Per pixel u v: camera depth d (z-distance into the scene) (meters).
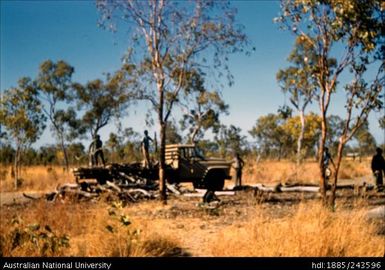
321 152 14.24
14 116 31.45
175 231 11.78
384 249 8.19
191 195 19.47
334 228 8.48
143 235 9.56
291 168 32.88
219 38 16.58
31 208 13.74
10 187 27.88
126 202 17.69
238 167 23.28
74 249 9.15
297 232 8.45
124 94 17.33
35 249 8.51
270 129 76.25
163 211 15.27
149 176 22.41
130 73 17.33
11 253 8.32
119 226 9.69
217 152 48.09
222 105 42.00
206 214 14.60
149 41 16.92
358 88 13.69
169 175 22.34
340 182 28.78
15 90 32.25
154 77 17.16
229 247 9.04
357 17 12.93
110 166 21.56
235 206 16.62
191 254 9.32
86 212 13.08
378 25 13.14
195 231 11.80
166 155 22.95
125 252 8.52
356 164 45.47
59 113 56.28
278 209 15.53
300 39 14.06
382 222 11.06
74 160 51.50
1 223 10.48
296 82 14.94
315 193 20.66
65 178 29.08
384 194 19.81
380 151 22.00
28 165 52.78
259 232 9.29
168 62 17.09
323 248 7.94
